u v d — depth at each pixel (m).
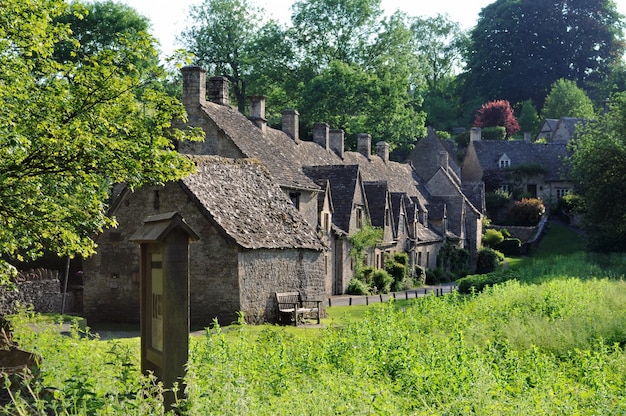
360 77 69.75
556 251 77.62
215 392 10.03
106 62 17.69
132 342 20.98
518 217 84.94
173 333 9.68
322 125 56.59
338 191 48.34
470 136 100.44
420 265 61.09
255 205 31.48
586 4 125.94
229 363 13.38
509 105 118.69
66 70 17.61
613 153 54.72
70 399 8.90
